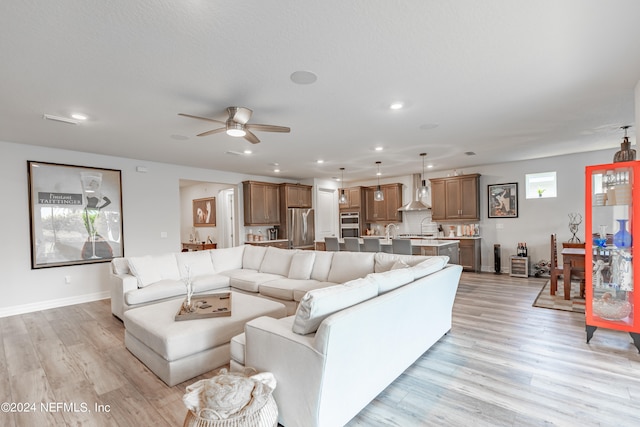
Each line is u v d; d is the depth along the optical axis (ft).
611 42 6.81
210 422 4.80
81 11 5.45
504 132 13.83
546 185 20.62
